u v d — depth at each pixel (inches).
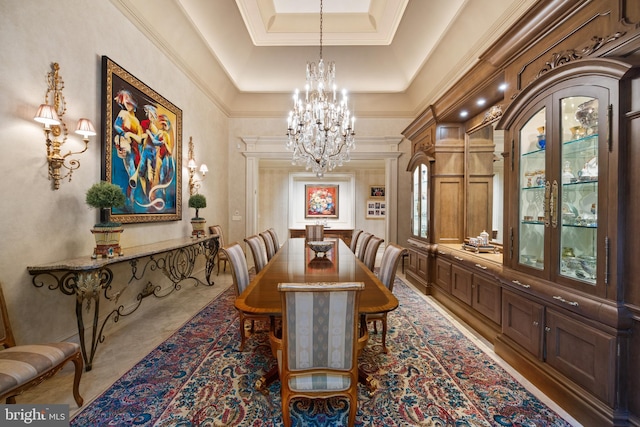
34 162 75.3
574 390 61.0
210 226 181.3
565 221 66.1
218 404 64.8
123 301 109.7
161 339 96.6
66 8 83.1
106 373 76.3
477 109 126.9
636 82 51.9
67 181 84.4
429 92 176.6
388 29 155.7
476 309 106.5
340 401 66.5
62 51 82.2
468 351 89.7
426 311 125.1
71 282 84.7
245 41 166.1
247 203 215.6
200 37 143.4
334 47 171.2
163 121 128.2
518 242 80.4
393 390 70.3
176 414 61.4
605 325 55.3
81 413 61.1
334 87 127.5
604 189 55.8
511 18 100.3
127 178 106.6
